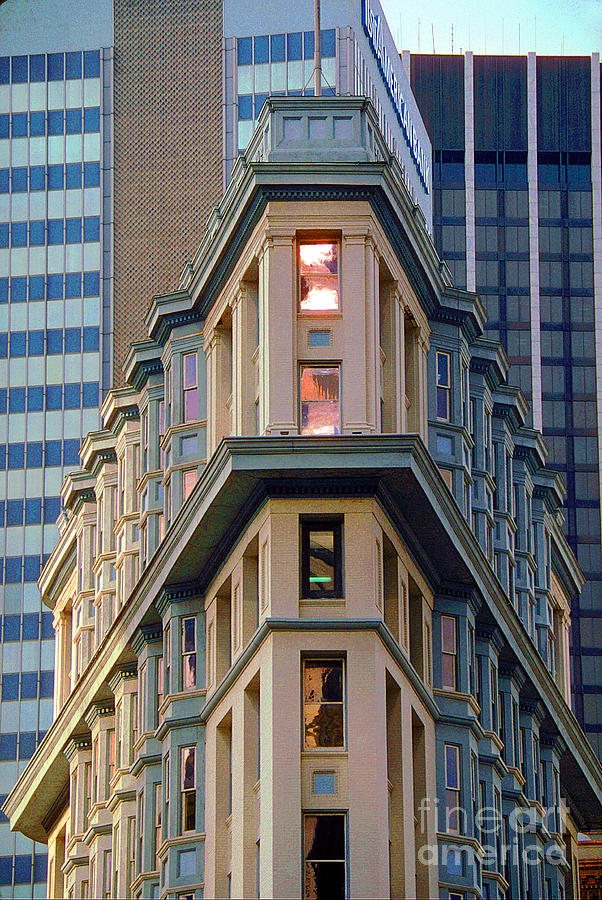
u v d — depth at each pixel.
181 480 156.75
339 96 147.25
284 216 142.75
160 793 152.00
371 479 136.50
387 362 145.62
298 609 134.25
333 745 132.12
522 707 169.88
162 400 166.62
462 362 163.12
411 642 147.25
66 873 175.38
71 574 197.50
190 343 160.25
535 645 178.50
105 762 168.88
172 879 145.00
